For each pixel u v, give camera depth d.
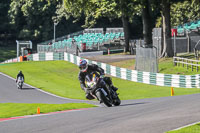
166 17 148.75
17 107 71.50
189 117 34.06
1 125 34.50
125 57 176.38
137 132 27.77
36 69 161.00
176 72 124.38
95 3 152.62
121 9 140.75
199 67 122.31
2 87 115.00
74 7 171.25
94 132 28.17
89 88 46.94
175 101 51.97
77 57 167.12
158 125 30.45
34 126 32.34
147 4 159.25
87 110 46.81
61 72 153.25
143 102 57.81
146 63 134.12
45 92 106.19
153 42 153.12
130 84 124.75
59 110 60.53
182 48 157.25
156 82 119.88
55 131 29.23
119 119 34.66
